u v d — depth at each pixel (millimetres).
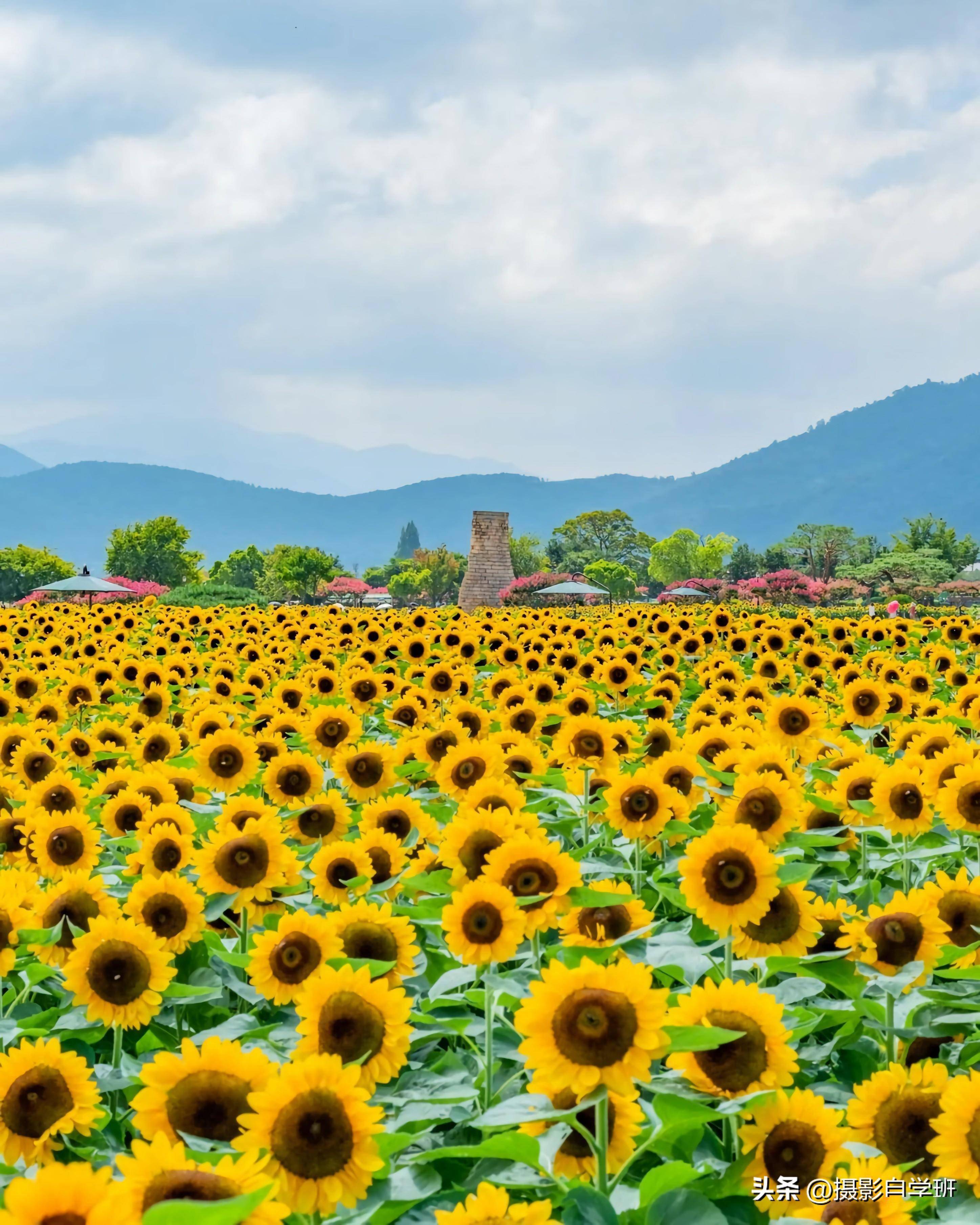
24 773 11328
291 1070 3922
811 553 177250
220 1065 4328
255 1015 6227
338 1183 3869
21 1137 4484
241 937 6965
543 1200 4305
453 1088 5121
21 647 25406
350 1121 3898
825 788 9906
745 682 16984
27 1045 4586
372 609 32344
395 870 7625
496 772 9312
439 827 9102
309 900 7641
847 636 23375
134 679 19078
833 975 5727
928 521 173375
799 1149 4188
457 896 5559
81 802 9266
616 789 8141
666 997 4102
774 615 49156
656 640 23250
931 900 5797
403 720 14195
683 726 15023
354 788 10141
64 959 6371
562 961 5840
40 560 131250
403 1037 4793
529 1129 4457
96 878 6824
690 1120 4250
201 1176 3352
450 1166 4844
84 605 48562
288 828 9016
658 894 8008
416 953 6168
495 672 20703
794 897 5773
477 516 105625
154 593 75875
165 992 5793
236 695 17906
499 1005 5676
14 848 8656
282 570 164875
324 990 4801
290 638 26172
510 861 5938
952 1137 4184
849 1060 5824
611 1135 4391
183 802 9711
